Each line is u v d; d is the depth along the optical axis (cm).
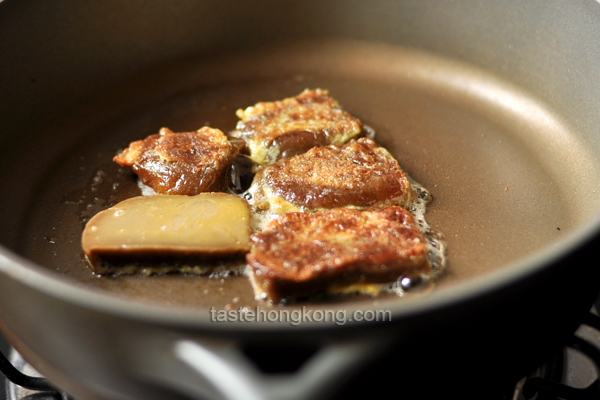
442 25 42
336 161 35
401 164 38
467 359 29
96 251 32
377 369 27
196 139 35
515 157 38
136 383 28
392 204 34
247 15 43
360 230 32
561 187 37
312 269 31
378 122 40
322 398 26
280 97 42
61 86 39
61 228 35
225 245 32
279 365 27
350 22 43
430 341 27
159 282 32
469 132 40
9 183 36
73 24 39
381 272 31
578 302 30
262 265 31
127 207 33
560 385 33
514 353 30
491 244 34
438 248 34
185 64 43
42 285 27
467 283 27
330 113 37
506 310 28
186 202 33
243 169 36
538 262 27
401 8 42
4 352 36
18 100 38
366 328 26
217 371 26
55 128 39
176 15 42
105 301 26
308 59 44
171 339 26
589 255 28
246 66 44
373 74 43
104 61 41
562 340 32
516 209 35
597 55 37
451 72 43
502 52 41
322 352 27
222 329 26
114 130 40
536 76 40
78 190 36
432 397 29
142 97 41
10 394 34
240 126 37
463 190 36
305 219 32
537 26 39
